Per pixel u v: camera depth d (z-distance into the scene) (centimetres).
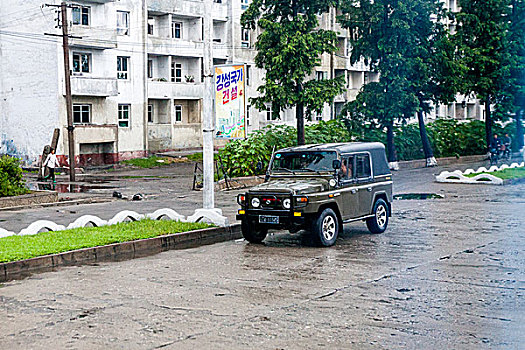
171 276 1055
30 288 976
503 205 2080
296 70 3169
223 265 1148
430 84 4016
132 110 4875
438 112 7281
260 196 1340
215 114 1600
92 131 4412
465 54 4359
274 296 901
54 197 2338
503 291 921
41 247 1223
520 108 4616
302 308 832
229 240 1468
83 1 4447
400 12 3709
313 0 3197
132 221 1622
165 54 5116
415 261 1165
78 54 4466
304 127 3669
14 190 2298
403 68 3797
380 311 815
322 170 1391
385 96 3838
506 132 5197
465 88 4100
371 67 3962
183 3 5219
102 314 812
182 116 5425
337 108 6175
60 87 4331
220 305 852
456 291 923
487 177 2855
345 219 1393
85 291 949
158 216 1678
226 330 735
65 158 4328
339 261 1172
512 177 2914
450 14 3978
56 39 4312
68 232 1423
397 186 2852
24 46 4497
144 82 4947
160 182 3272
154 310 830
